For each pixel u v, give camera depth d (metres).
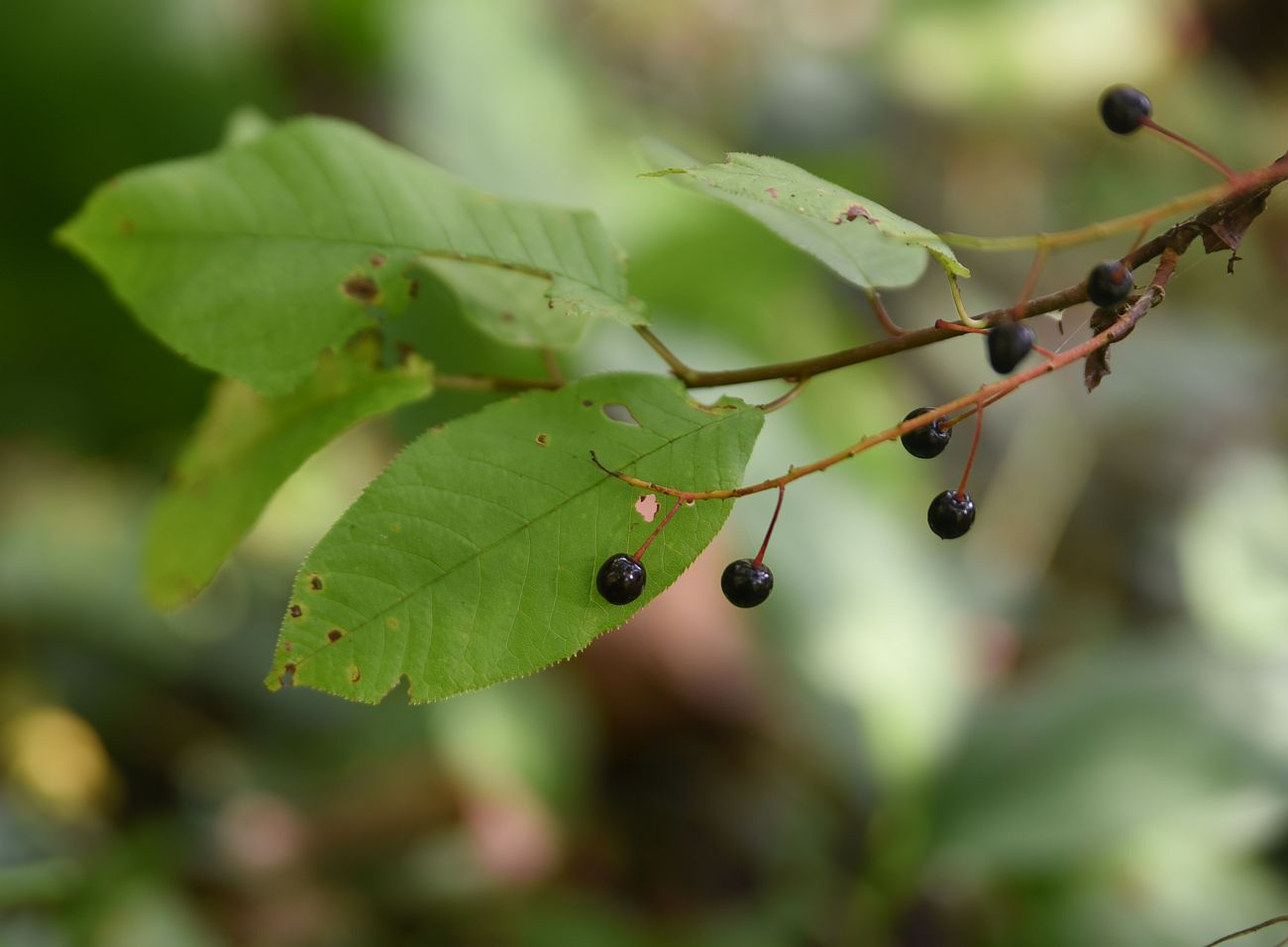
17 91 0.85
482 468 0.52
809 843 0.94
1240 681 0.86
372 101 1.09
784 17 1.61
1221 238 0.51
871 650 0.94
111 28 0.86
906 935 0.87
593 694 1.04
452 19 1.14
